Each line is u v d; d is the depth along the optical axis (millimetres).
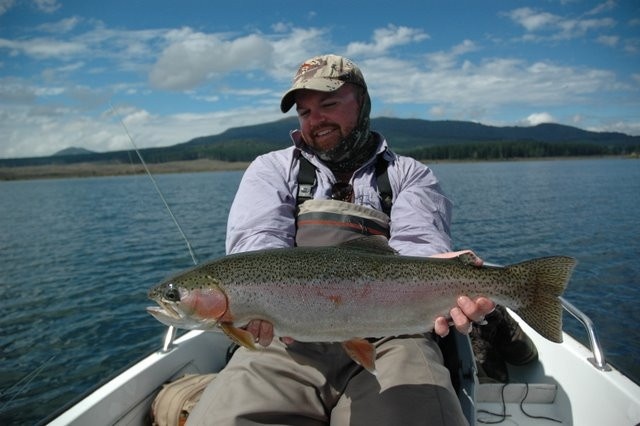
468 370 997
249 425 807
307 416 883
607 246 5445
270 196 1102
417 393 840
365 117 1162
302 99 1131
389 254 924
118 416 998
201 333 1337
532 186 15133
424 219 1096
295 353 938
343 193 1147
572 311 1236
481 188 14469
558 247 5453
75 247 6094
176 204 12156
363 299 871
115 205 12570
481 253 5234
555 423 1146
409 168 1170
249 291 869
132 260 5211
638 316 3080
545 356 1315
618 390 1041
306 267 878
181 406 1011
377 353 946
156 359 1150
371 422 817
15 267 4953
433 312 881
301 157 1178
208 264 899
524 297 883
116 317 3221
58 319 3207
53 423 870
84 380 2271
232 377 881
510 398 1217
